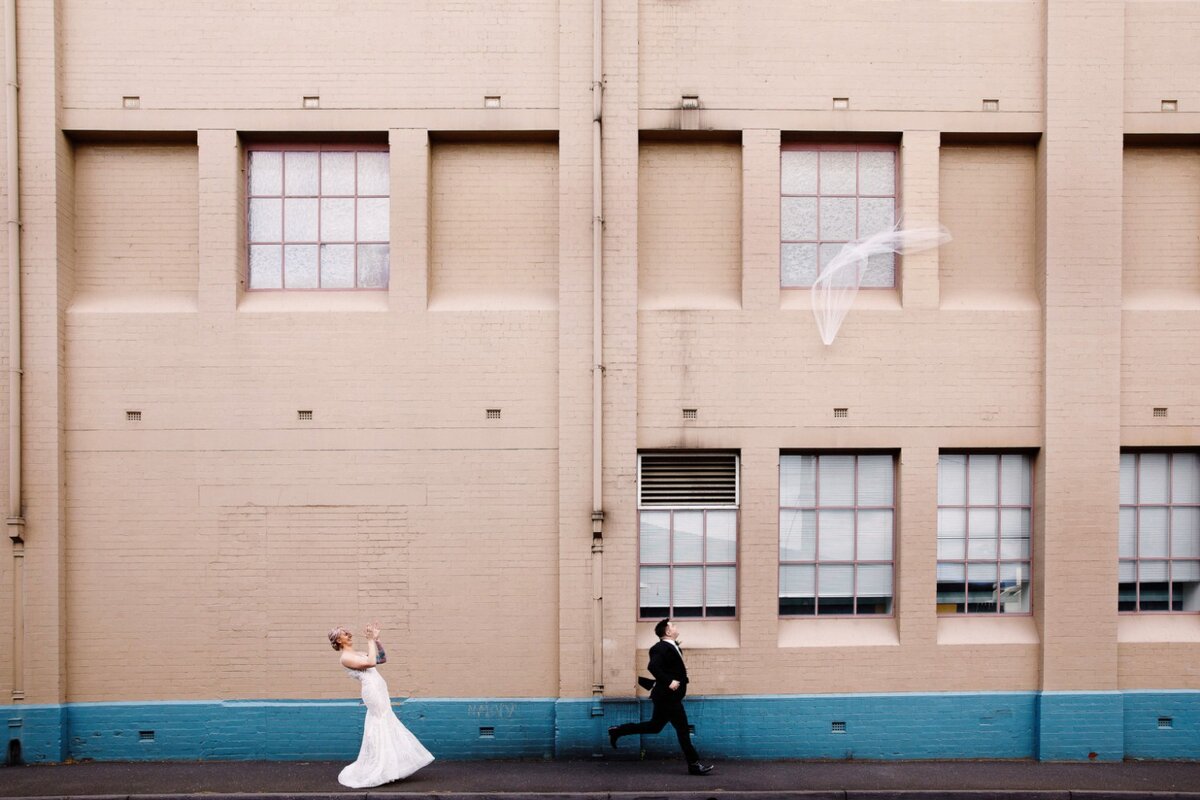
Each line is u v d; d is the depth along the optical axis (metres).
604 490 9.33
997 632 9.55
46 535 9.19
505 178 9.65
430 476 9.40
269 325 9.40
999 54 9.55
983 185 9.68
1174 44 9.59
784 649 9.39
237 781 8.50
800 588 9.67
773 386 9.46
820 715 9.34
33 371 9.20
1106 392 9.41
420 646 9.37
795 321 9.47
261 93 9.41
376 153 9.70
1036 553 9.54
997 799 8.22
